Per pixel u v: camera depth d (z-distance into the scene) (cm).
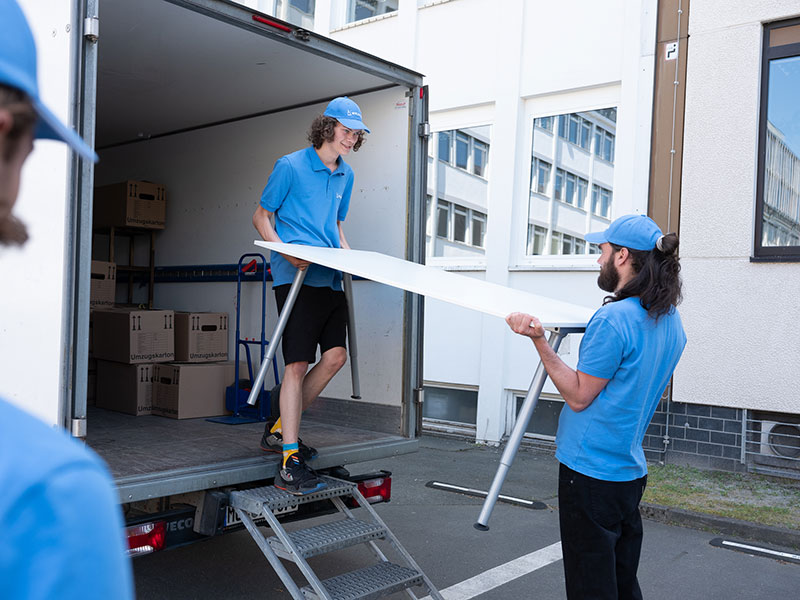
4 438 54
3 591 51
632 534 237
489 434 737
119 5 352
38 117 62
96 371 514
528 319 226
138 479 284
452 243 800
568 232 712
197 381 472
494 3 745
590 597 223
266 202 343
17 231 64
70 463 55
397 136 437
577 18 688
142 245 616
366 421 442
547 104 722
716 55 598
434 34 793
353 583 289
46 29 243
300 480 311
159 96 491
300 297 332
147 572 385
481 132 771
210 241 556
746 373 579
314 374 348
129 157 627
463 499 543
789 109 577
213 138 554
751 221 582
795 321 560
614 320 222
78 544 53
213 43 397
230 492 307
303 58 411
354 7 875
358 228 455
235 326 536
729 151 592
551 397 711
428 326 787
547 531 469
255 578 380
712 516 478
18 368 231
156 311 492
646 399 227
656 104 635
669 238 226
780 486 550
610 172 679
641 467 228
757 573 403
